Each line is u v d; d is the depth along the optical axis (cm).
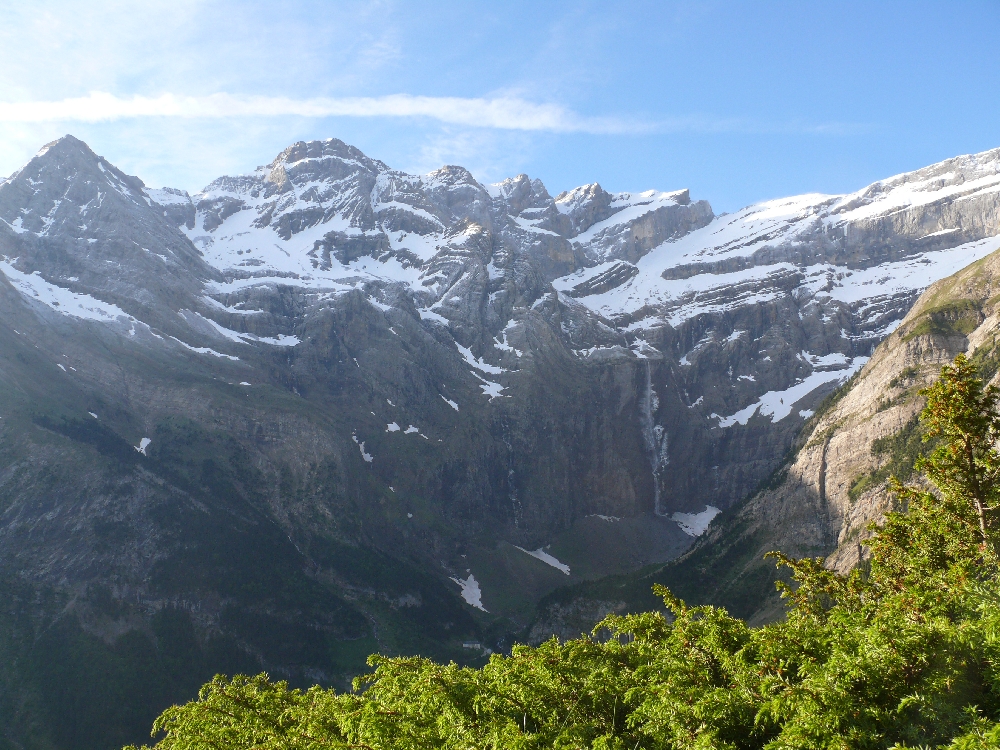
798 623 3666
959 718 2597
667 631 3953
